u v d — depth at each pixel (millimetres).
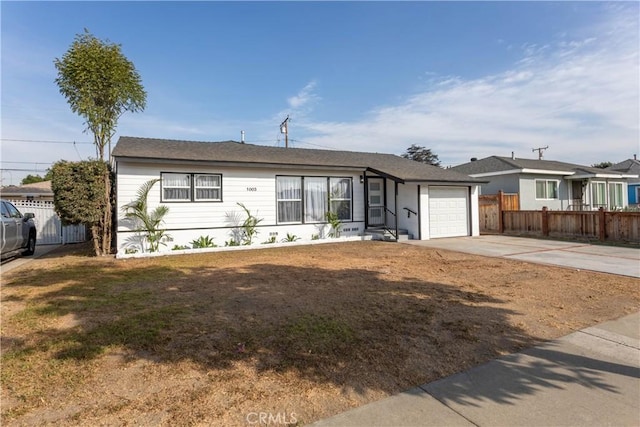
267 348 4043
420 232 15180
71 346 4074
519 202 20969
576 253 11289
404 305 5621
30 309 5453
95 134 13461
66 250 13133
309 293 6352
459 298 6047
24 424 2693
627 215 13672
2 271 8711
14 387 3213
